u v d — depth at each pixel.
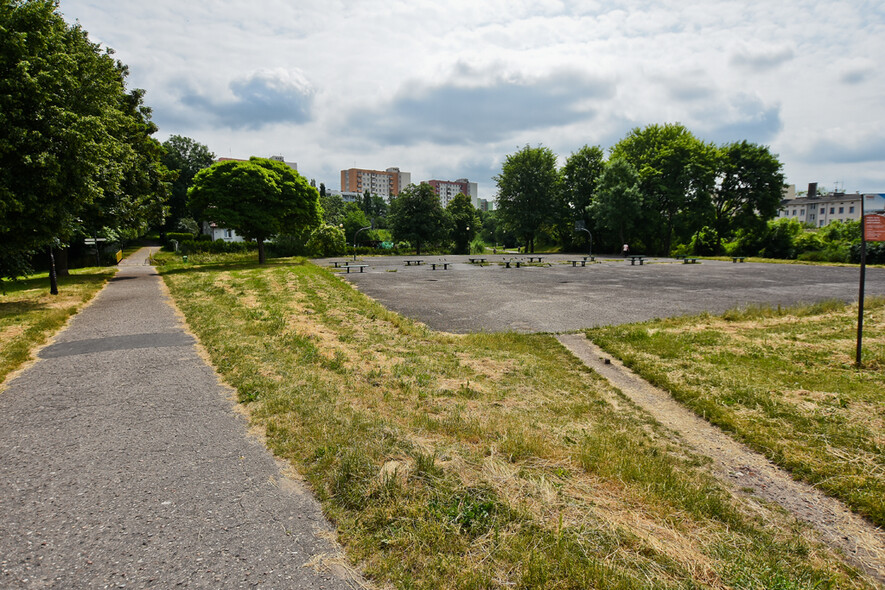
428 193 61.91
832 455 4.74
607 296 16.58
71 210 12.77
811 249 41.00
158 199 26.44
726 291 17.95
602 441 4.77
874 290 18.06
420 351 8.16
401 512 2.99
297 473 3.53
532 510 3.05
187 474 3.48
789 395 6.44
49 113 11.45
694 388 6.79
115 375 5.98
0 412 4.71
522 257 43.59
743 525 3.35
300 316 10.66
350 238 81.00
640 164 51.19
